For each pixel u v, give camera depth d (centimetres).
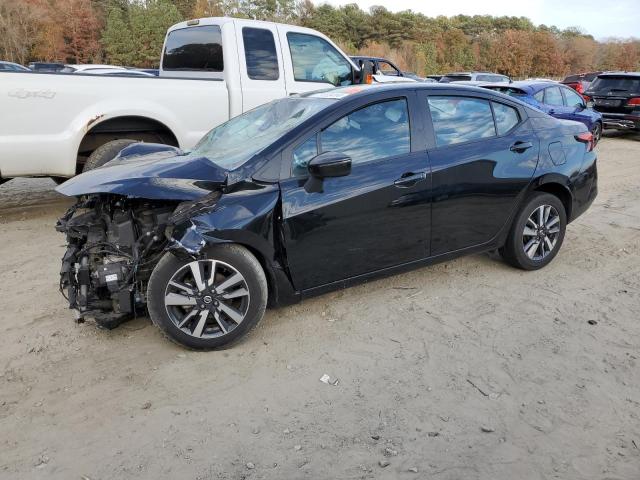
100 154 590
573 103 1323
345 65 788
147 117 613
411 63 7281
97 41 5212
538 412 305
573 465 267
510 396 319
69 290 363
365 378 335
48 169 564
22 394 314
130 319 375
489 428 291
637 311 429
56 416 296
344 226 384
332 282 393
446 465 265
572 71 9931
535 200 480
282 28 720
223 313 356
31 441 278
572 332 394
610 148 1345
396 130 412
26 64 4806
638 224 670
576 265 523
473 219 448
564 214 505
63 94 558
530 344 376
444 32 8594
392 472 261
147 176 345
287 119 411
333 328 396
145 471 259
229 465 264
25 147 546
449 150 430
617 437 287
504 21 10588
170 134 653
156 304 344
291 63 729
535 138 478
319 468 262
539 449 277
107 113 584
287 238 364
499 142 457
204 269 348
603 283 482
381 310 423
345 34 7881
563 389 326
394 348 370
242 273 352
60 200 740
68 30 4966
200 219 338
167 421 294
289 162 371
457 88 451
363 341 378
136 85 604
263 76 705
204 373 338
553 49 9200
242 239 347
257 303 359
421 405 310
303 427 291
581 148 512
